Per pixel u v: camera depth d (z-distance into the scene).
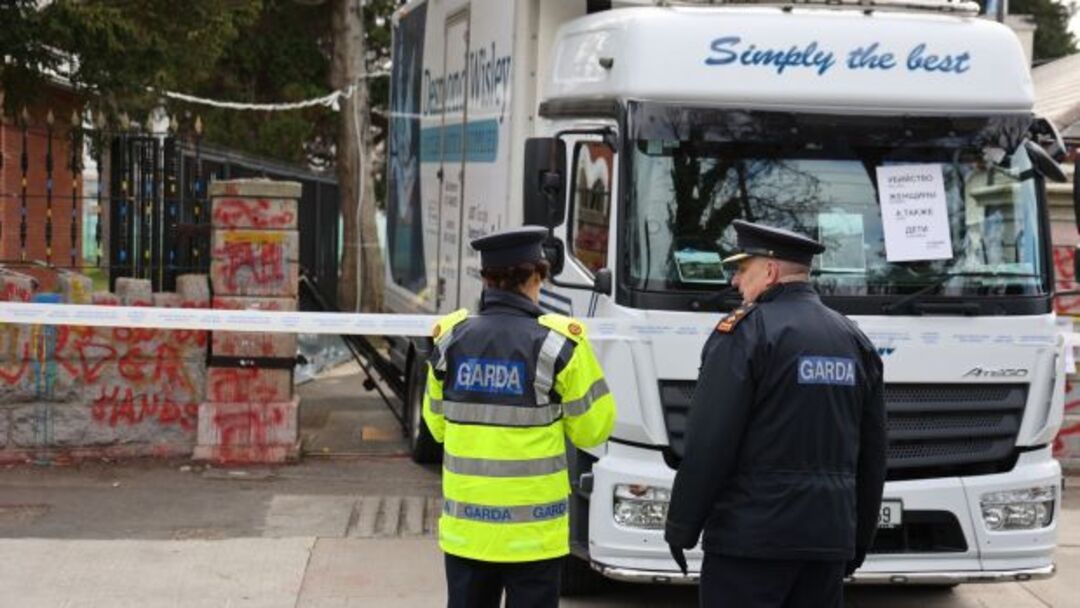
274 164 17.12
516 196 7.61
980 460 6.29
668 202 6.20
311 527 8.16
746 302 4.67
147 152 10.70
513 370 4.74
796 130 6.35
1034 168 6.53
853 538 4.50
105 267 10.71
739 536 4.38
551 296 7.03
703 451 4.39
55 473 9.39
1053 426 6.44
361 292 19.77
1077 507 9.40
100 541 7.66
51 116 10.44
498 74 7.98
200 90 23.44
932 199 6.39
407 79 11.35
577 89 6.91
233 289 9.70
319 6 22.89
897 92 6.41
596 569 6.24
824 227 6.30
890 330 6.20
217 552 7.53
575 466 6.43
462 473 4.75
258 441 9.83
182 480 9.30
